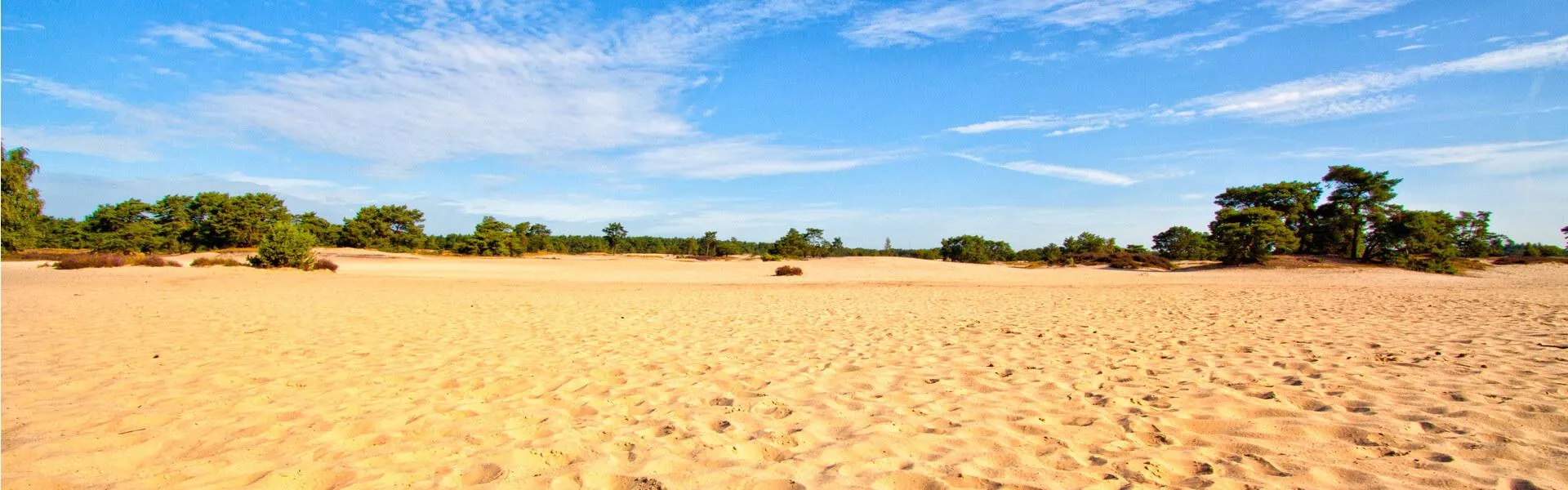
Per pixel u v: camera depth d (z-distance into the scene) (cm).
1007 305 1292
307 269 2603
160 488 275
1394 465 300
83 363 552
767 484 286
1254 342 687
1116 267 4559
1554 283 2292
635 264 4388
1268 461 309
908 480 290
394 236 6706
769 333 823
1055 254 6519
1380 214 3888
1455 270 3531
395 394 461
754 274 3188
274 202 5881
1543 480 275
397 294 1548
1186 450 329
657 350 675
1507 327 769
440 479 290
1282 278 2773
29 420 372
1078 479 289
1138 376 514
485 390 479
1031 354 631
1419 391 435
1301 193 4478
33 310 981
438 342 722
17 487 269
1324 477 287
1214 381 491
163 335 736
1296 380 484
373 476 293
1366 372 507
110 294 1323
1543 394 416
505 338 764
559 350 670
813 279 2717
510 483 287
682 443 346
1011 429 371
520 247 5988
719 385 500
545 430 371
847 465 312
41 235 5088
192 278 1922
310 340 724
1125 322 921
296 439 347
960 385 491
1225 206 4809
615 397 460
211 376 509
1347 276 2891
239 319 917
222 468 300
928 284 2295
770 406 433
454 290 1759
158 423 372
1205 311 1080
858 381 511
